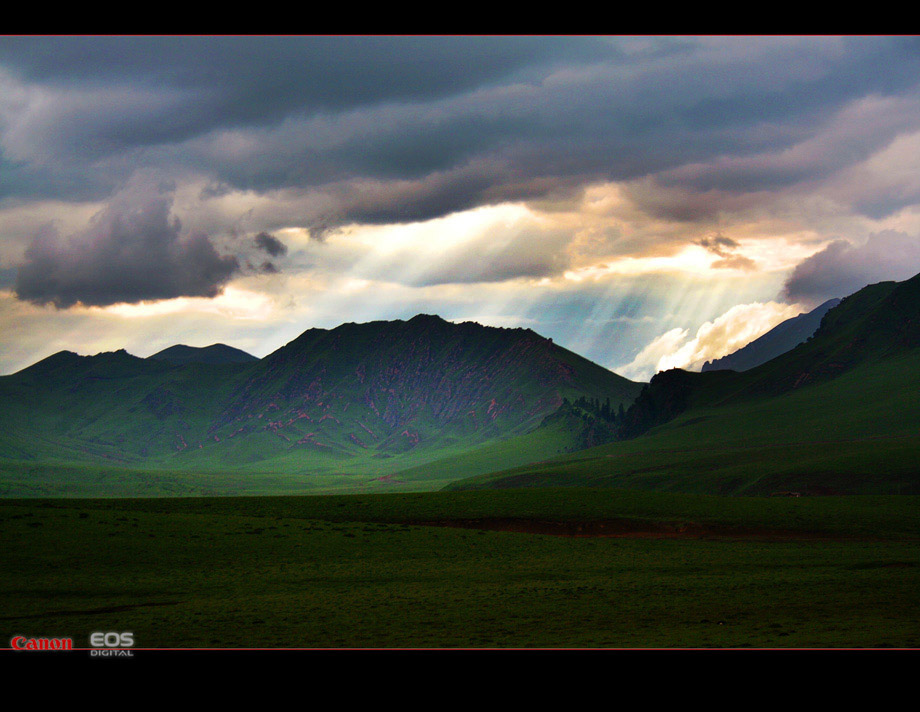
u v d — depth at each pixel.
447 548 81.38
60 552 70.50
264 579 64.88
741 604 52.22
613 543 88.00
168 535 79.69
